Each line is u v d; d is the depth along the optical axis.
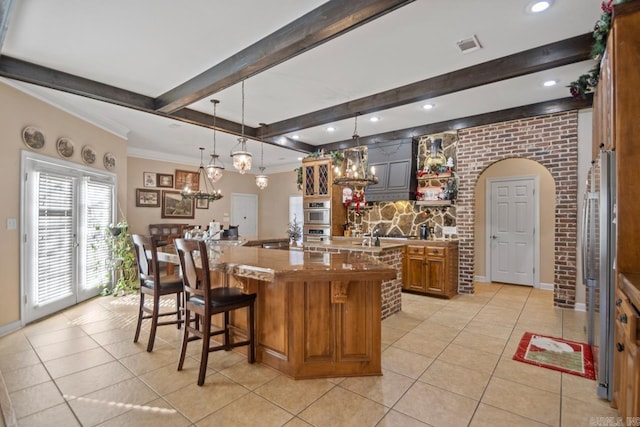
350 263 2.47
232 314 2.95
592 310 2.81
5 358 2.75
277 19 2.56
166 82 3.69
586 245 2.82
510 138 4.74
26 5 2.36
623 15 1.98
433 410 2.05
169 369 2.56
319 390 2.27
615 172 2.07
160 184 7.45
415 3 2.35
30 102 3.64
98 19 2.54
